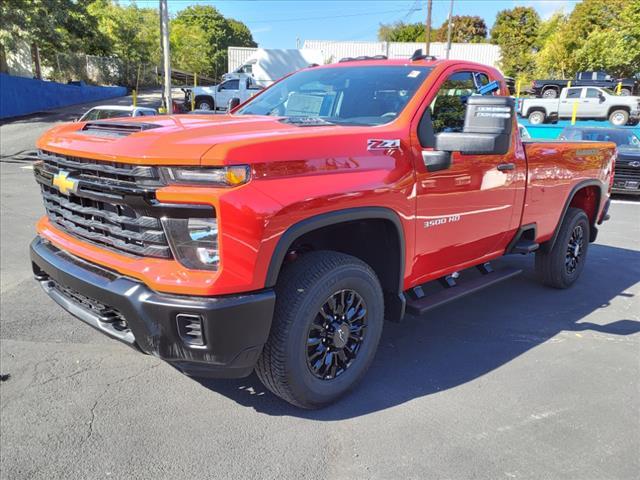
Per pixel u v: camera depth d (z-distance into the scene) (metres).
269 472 2.54
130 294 2.47
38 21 26.48
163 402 3.13
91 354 3.72
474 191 3.68
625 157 12.34
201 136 2.56
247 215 2.37
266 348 2.73
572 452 2.73
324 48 46.31
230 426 2.90
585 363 3.77
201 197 2.33
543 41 49.06
